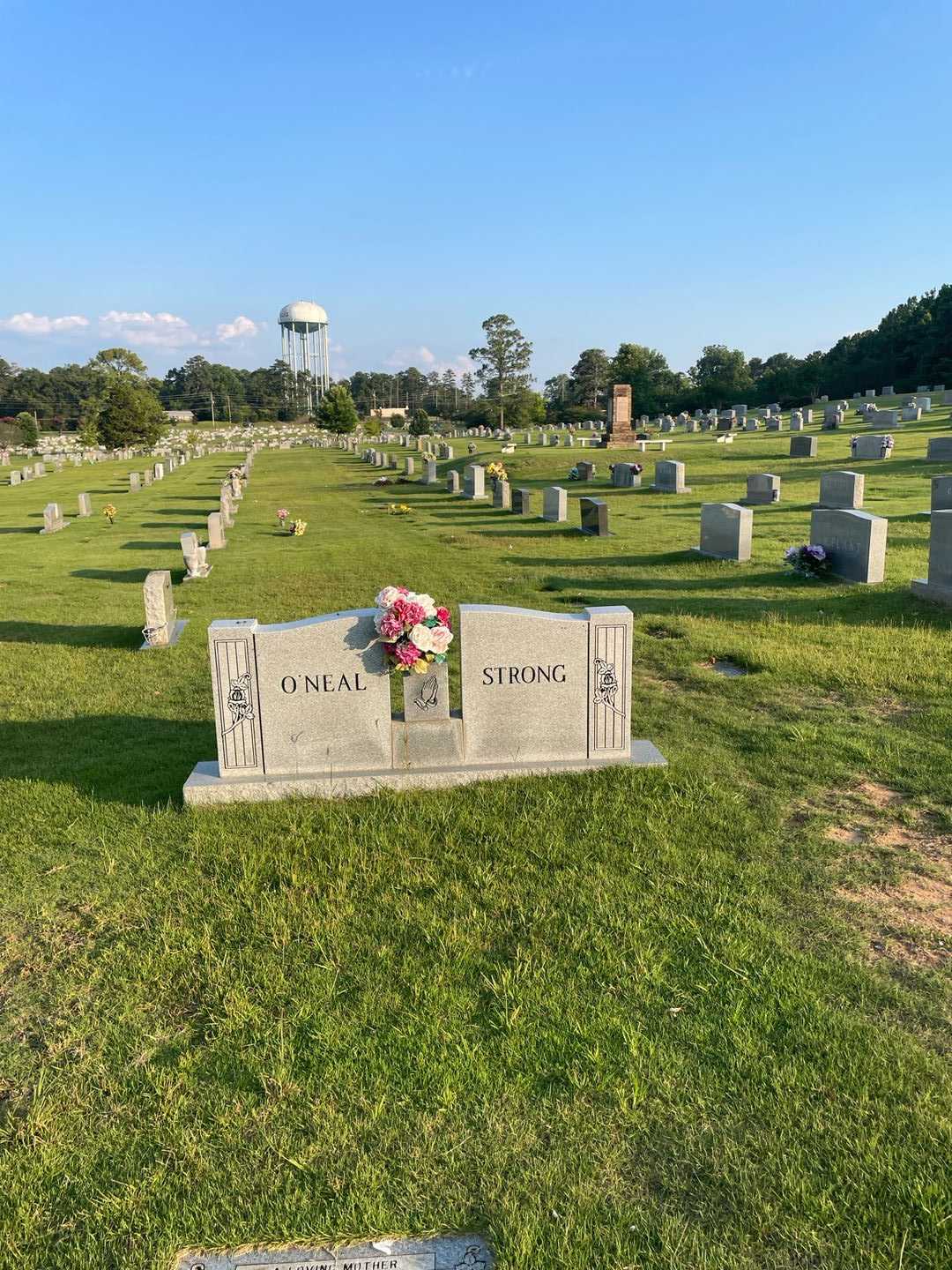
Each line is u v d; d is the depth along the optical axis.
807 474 31.09
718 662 10.56
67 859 5.89
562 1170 3.28
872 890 5.23
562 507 25.17
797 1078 3.69
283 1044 3.98
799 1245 2.96
